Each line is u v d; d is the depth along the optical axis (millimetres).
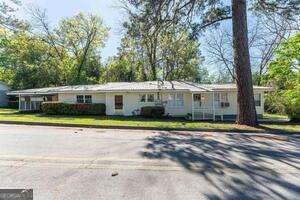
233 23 24188
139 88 33562
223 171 8930
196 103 34031
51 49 55125
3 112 35469
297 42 29766
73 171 8594
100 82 57875
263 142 15391
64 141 13766
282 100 32906
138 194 6875
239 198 6766
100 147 12398
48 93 35438
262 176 8469
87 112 33188
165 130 21359
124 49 49344
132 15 24016
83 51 56344
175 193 6992
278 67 31094
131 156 10758
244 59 23922
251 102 23953
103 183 7594
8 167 8836
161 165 9523
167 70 53156
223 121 29156
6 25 27109
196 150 12328
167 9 23016
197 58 53531
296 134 20625
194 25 24484
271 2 23594
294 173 8852
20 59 51906
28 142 13164
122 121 25812
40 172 8422
